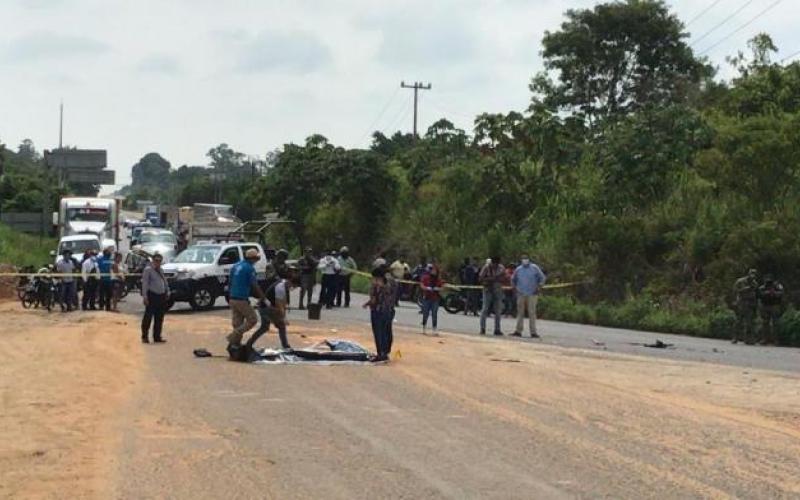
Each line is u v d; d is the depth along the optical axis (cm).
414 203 5859
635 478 934
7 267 3956
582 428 1198
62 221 4738
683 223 3684
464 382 1590
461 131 6166
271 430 1148
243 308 1822
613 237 3662
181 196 14050
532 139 4916
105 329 2453
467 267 3559
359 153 6100
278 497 840
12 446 1044
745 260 3105
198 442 1073
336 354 1864
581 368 1853
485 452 1043
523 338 2511
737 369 1919
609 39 6206
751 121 3612
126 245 5362
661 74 6166
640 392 1549
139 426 1162
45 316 2862
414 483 897
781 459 1038
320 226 6119
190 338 2261
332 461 987
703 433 1185
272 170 6569
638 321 3141
